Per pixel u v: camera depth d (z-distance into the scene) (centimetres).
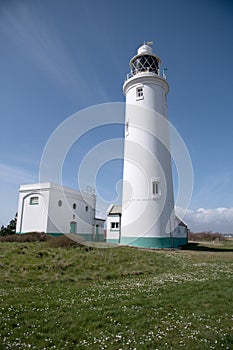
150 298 796
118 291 893
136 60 2820
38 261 1352
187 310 696
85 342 516
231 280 1065
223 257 1834
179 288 930
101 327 585
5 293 844
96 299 784
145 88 2602
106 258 1516
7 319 609
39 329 568
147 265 1441
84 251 1684
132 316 643
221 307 719
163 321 614
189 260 1659
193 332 556
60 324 596
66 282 1062
